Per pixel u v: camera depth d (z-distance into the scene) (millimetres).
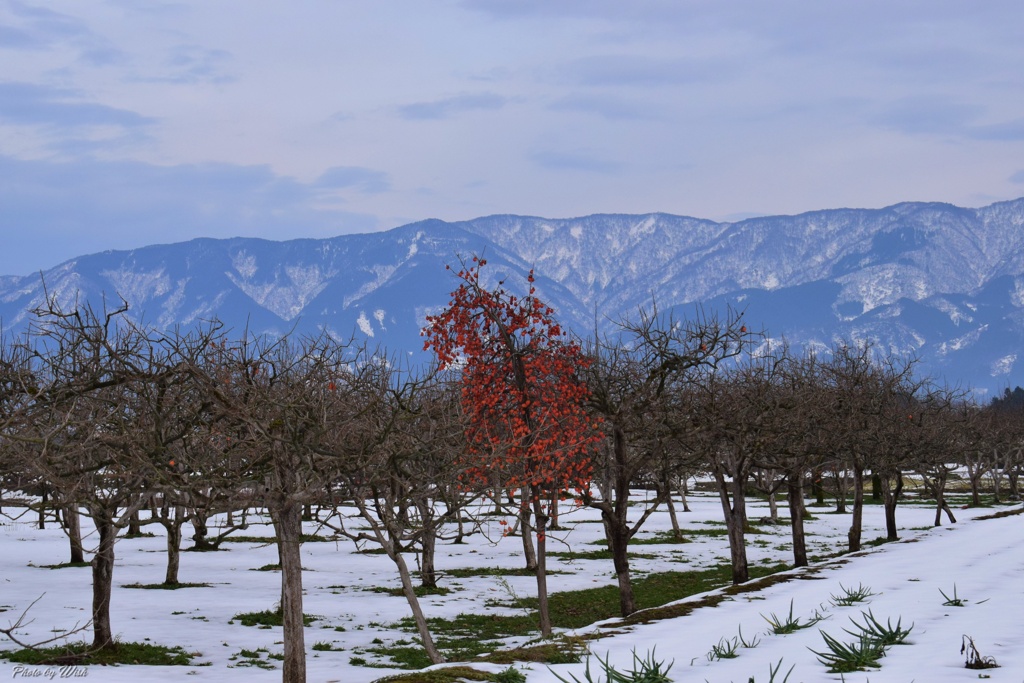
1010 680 14148
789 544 58938
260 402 18703
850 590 28016
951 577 31047
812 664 16188
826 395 43656
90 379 19422
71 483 20031
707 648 18781
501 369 26859
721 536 65562
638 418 30672
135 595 38656
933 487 64375
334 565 50750
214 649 27531
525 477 25453
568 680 15375
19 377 19641
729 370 39562
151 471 18719
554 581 44031
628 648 19016
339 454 19688
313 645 28391
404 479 22453
